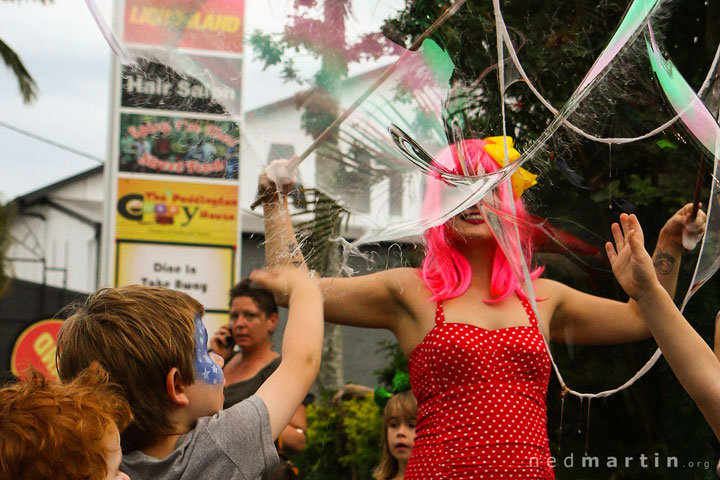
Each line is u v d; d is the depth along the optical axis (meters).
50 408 1.10
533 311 1.80
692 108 1.69
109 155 5.09
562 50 1.60
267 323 2.88
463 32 1.55
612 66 1.60
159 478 1.32
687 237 1.79
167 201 5.14
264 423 1.42
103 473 1.11
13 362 5.91
